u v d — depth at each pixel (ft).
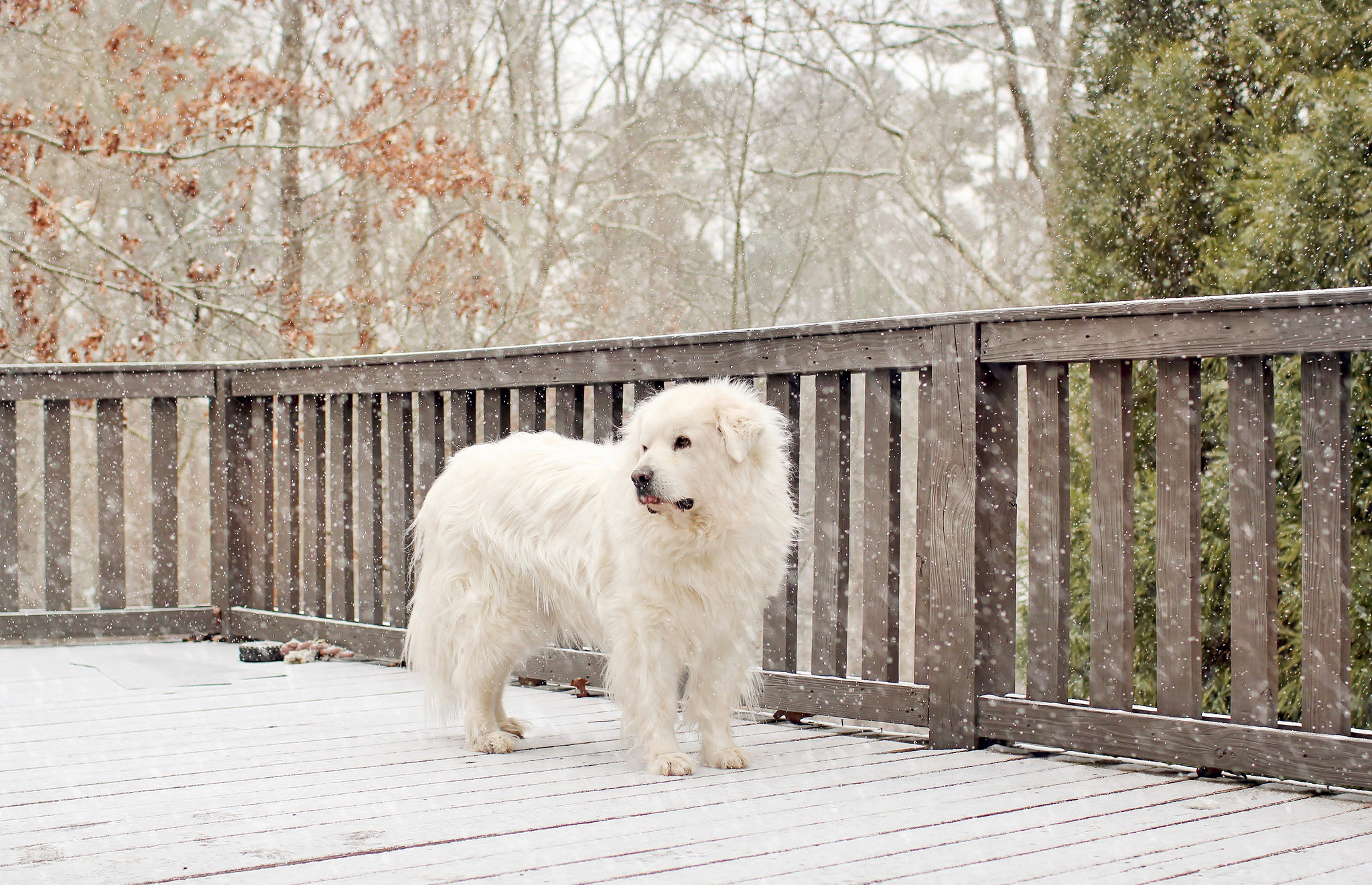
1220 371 20.80
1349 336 8.34
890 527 10.93
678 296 50.62
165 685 13.38
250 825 7.56
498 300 42.65
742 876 6.46
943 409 10.41
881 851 6.98
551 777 9.09
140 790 8.60
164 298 33.88
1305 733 8.59
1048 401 10.05
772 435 9.48
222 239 38.06
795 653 11.65
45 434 16.74
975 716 10.30
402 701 12.55
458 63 45.78
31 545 45.98
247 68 33.27
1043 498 10.09
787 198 50.44
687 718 9.86
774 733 11.12
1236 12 23.54
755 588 9.46
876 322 10.73
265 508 16.83
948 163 46.65
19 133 31.24
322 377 15.72
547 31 47.26
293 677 14.03
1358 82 20.89
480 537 10.54
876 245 52.90
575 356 13.01
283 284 38.63
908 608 46.52
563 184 49.19
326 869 6.56
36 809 8.00
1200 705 9.24
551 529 10.19
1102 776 9.18
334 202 43.37
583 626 10.18
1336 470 8.52
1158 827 7.60
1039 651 10.11
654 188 50.34
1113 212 24.84
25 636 16.28
